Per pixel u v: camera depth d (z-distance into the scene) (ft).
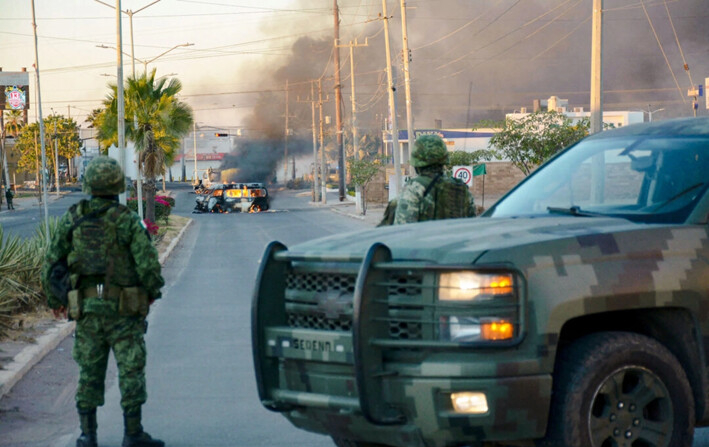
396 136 311.06
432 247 31.86
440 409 30.35
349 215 396.78
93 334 44.32
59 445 48.62
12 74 170.40
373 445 37.27
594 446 31.50
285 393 33.58
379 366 31.07
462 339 30.22
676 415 33.01
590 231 32.89
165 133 270.87
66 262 44.73
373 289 31.14
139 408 45.37
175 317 98.48
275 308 34.30
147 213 266.36
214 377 65.26
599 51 156.66
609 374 31.58
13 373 64.64
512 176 531.09
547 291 30.68
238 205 471.62
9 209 525.75
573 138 232.94
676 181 37.14
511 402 30.04
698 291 33.40
